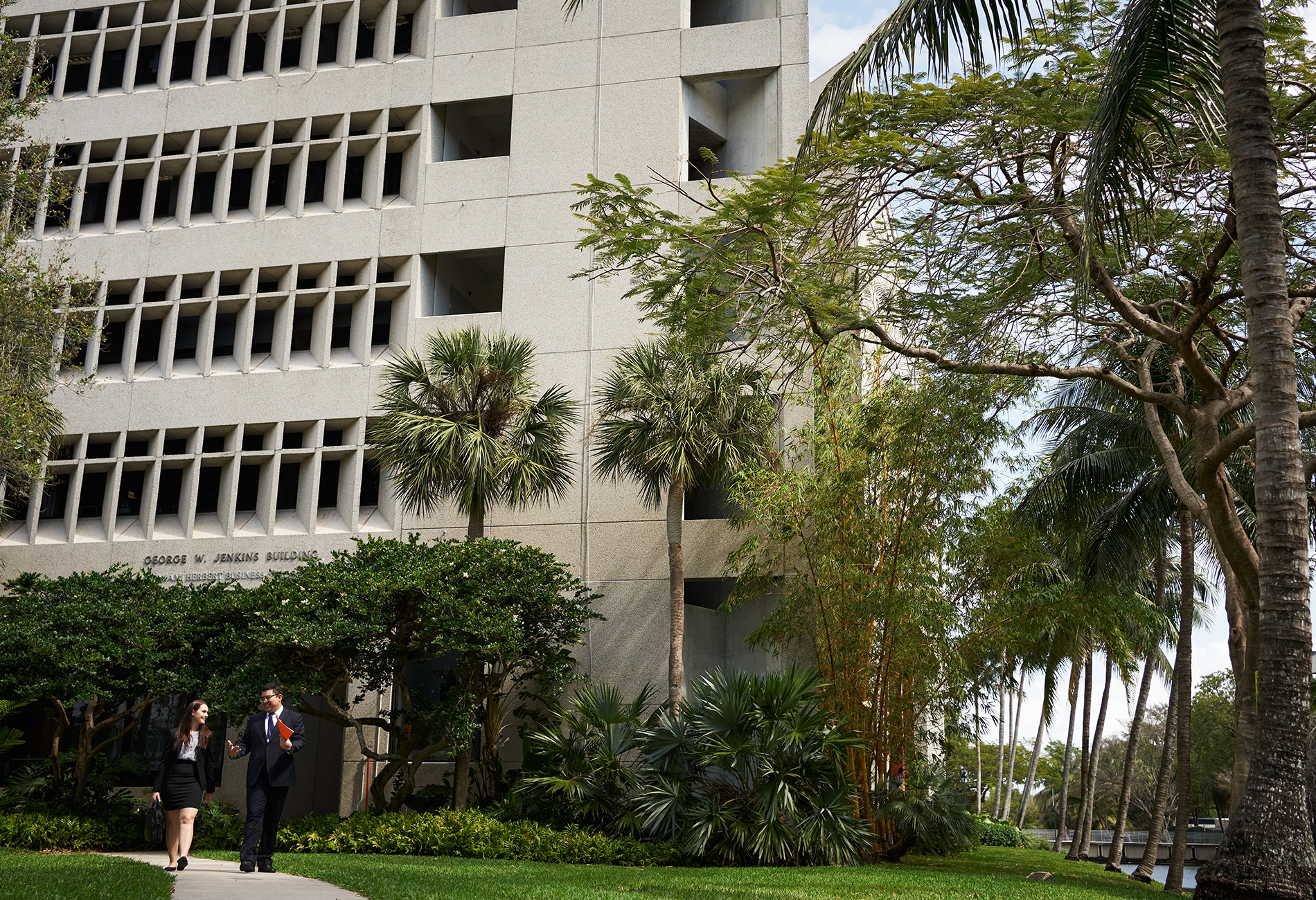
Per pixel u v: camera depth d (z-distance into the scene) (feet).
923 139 38.99
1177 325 48.19
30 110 69.56
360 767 77.30
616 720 61.77
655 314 42.68
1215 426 38.50
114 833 60.44
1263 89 28.04
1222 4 28.76
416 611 62.90
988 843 106.63
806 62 84.69
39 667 62.34
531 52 89.92
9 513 86.63
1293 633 25.70
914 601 57.26
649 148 85.61
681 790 55.21
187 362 89.71
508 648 61.11
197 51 95.45
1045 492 68.90
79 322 69.00
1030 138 39.19
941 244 41.22
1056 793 226.17
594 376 82.23
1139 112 32.19
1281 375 26.73
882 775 60.85
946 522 59.98
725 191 39.32
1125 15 30.37
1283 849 24.63
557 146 87.35
